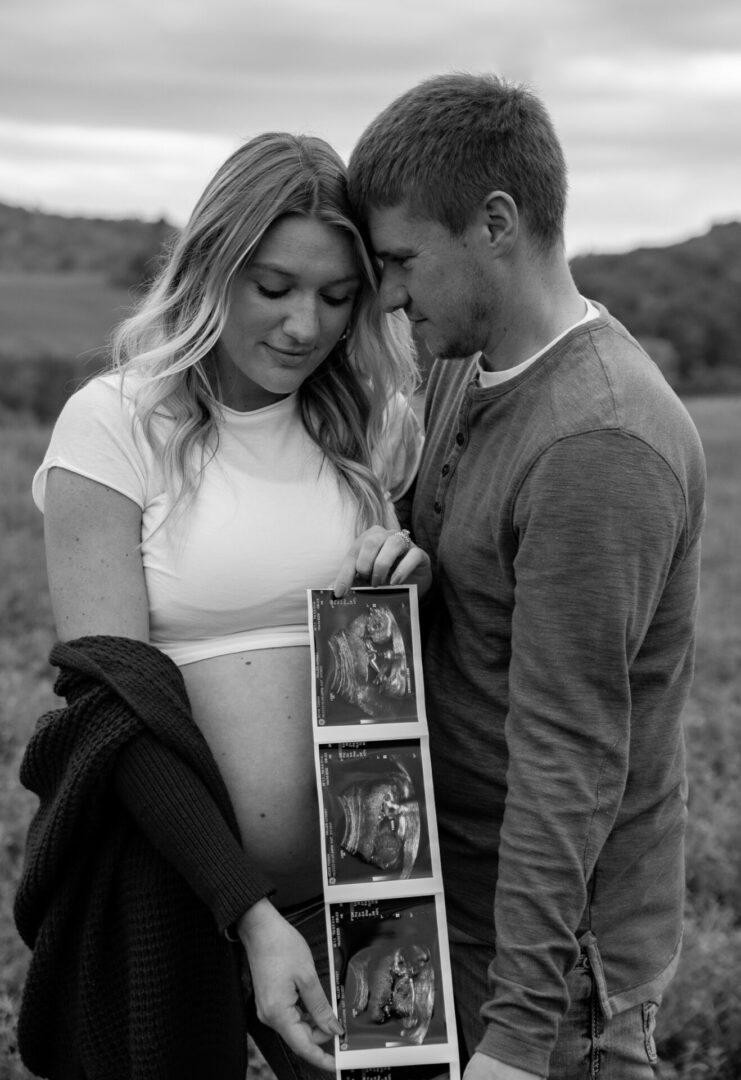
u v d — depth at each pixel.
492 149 2.02
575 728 1.97
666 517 1.97
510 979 1.97
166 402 2.25
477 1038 2.34
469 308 2.10
